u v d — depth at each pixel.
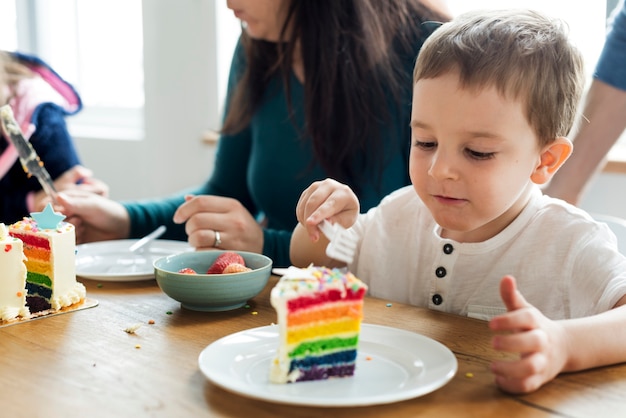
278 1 1.67
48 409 0.78
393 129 1.70
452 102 1.03
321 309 0.85
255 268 1.24
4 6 3.96
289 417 0.76
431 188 1.09
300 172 1.77
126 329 1.03
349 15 1.65
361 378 0.86
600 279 1.09
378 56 1.66
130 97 3.61
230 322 1.07
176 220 1.48
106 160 3.48
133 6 3.49
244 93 1.86
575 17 2.25
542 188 1.72
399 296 1.37
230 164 1.98
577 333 0.87
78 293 1.17
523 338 0.80
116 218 1.68
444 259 1.27
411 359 0.90
